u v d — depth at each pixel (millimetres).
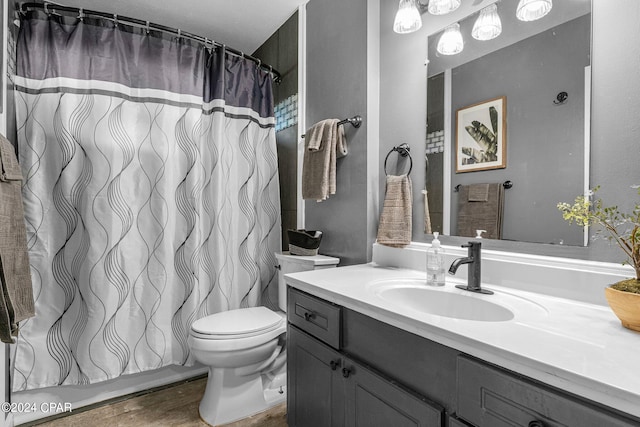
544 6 1084
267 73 2287
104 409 1706
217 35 2412
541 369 594
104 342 1707
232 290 2080
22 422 1583
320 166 1722
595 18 973
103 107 1739
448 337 755
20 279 1331
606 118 947
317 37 1979
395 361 906
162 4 2008
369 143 1638
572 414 555
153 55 1886
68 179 1666
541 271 1043
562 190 1037
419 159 1482
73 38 1702
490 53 1234
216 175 1992
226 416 1593
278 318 1751
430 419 788
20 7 1638
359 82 1681
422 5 1478
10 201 1297
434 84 1422
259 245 2232
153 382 1910
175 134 1936
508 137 1178
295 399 1353
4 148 1286
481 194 1255
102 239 1711
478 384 694
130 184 1808
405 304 1213
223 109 2037
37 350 1625
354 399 1032
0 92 1415
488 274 1189
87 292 1686
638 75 888
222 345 1525
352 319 1063
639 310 714
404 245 1466
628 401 495
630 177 900
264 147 2273
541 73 1092
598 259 960
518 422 625
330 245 1880
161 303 1870
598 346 660
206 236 2008
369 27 1636
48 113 1653
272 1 2035
